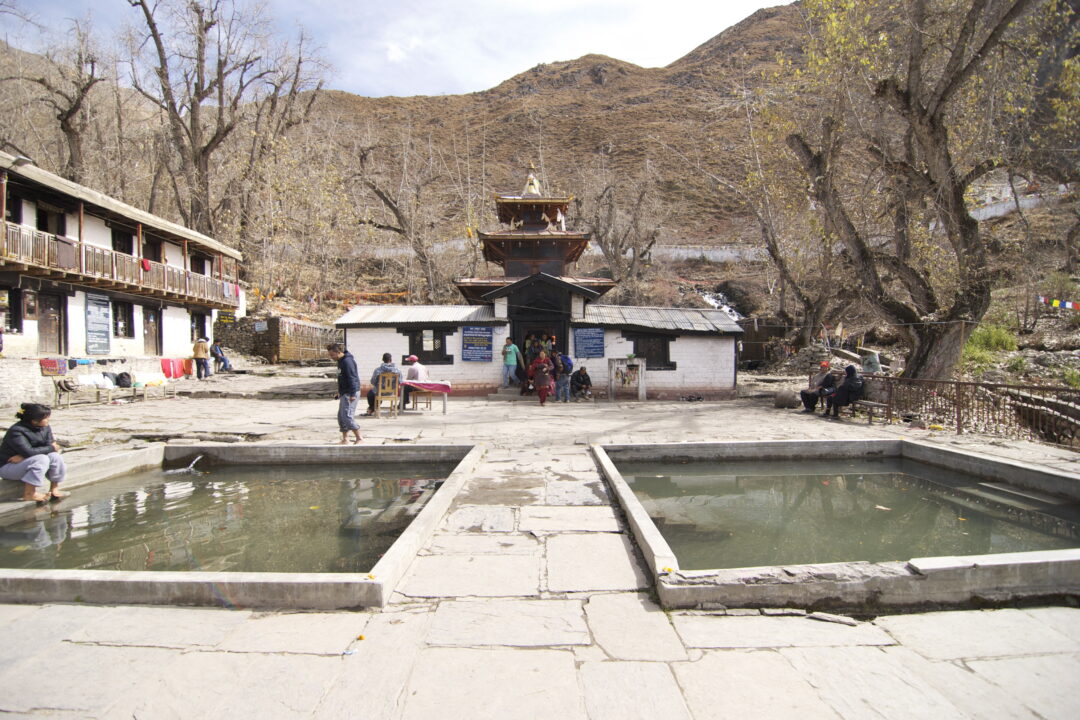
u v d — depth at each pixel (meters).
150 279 21.84
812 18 15.23
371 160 47.16
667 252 54.31
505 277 23.86
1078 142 14.03
